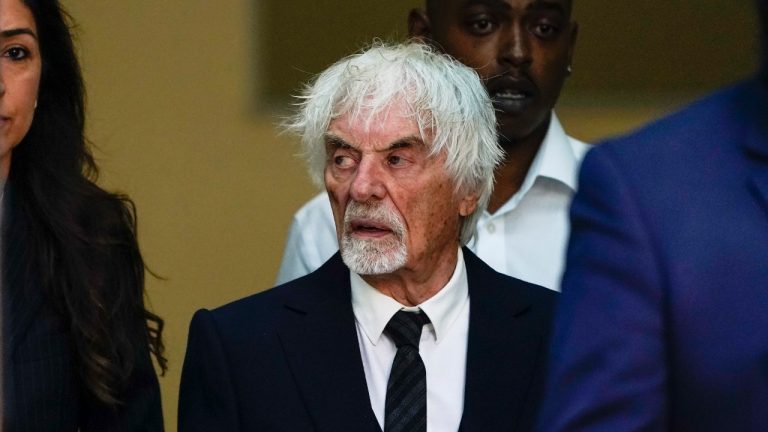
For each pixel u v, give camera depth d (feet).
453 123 32.17
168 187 58.75
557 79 40.63
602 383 22.04
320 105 32.55
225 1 58.18
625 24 55.88
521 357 32.94
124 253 35.22
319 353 32.81
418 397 32.50
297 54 57.52
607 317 22.20
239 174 58.39
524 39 39.81
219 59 58.34
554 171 41.42
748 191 22.25
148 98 58.80
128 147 58.70
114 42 58.70
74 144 35.65
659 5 55.83
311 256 43.55
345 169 32.42
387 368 32.96
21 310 33.32
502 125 40.11
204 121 58.54
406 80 32.09
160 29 58.59
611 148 23.06
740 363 21.66
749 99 22.90
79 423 35.14
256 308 33.65
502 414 32.40
